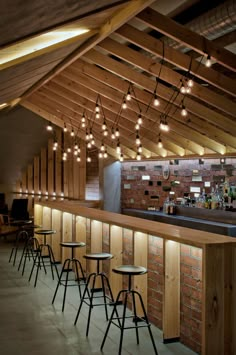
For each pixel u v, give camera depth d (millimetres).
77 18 2951
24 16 2225
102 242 5645
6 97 6297
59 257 7375
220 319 3357
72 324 4355
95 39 4805
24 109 9375
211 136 6465
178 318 3957
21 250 8664
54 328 4238
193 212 7637
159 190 9242
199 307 3668
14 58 3598
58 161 10859
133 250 4445
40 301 5141
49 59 4750
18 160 11312
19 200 10523
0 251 8555
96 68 6426
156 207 9297
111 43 5332
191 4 4641
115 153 9633
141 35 4805
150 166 9438
